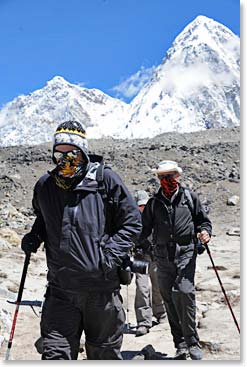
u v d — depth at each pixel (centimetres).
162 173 652
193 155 3625
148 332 807
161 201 653
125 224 461
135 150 3844
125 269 464
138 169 3294
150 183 2972
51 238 463
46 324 459
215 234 2003
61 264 455
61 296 460
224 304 948
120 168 3316
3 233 1641
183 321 641
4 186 2927
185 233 650
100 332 463
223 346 699
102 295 457
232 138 4938
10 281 1098
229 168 3297
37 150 3962
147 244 707
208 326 793
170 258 651
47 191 463
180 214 651
